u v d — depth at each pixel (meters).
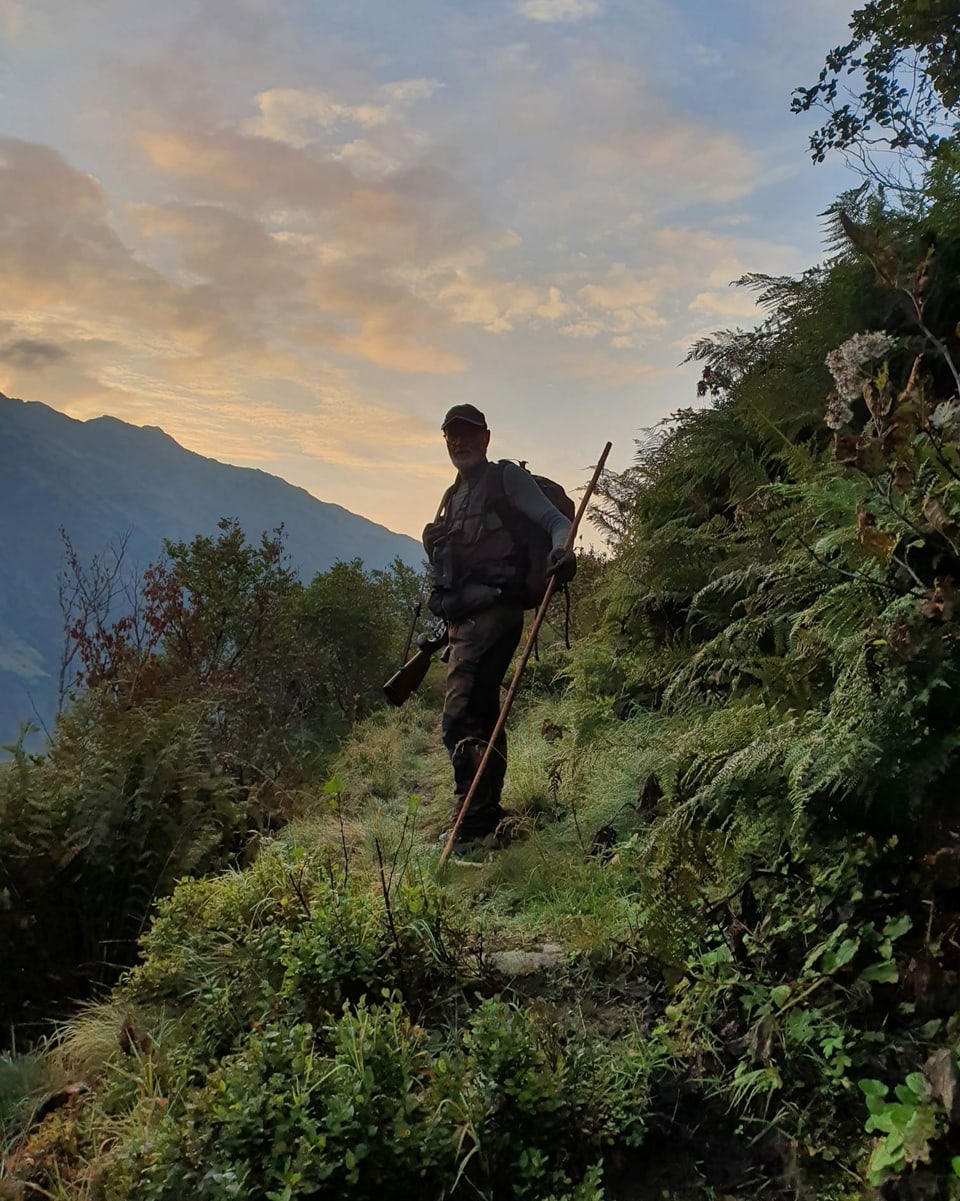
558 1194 1.81
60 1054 2.65
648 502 5.05
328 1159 1.80
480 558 5.00
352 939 2.54
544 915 3.20
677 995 2.36
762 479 3.37
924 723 1.92
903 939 2.08
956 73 4.78
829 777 1.93
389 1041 2.10
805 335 3.73
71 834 3.25
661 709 4.33
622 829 3.88
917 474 1.98
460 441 5.11
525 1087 1.92
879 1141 1.75
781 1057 1.97
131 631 7.34
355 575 11.29
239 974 2.61
